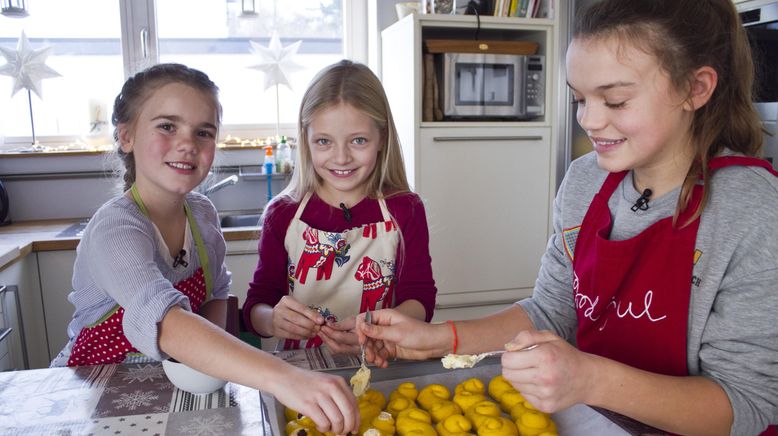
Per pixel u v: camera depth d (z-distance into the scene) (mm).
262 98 2928
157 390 901
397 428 831
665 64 725
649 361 857
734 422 737
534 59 2561
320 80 1313
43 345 2111
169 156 1122
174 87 1120
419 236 1412
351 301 1385
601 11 753
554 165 2623
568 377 712
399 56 2604
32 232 2248
